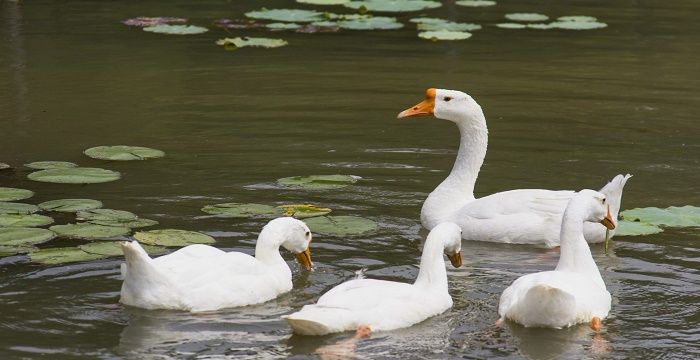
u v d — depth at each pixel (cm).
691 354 977
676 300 1110
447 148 1664
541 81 2048
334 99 1903
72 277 1118
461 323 1041
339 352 962
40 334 984
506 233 1312
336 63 2167
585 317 1043
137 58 2178
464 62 2189
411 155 1620
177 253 1090
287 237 1149
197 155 1587
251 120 1775
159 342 973
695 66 2181
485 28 2545
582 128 1759
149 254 1181
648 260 1233
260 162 1562
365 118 1797
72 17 2569
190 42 2338
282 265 1130
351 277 1159
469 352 973
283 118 1788
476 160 1383
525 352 976
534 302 1009
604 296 1075
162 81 2009
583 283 1073
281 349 965
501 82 2034
